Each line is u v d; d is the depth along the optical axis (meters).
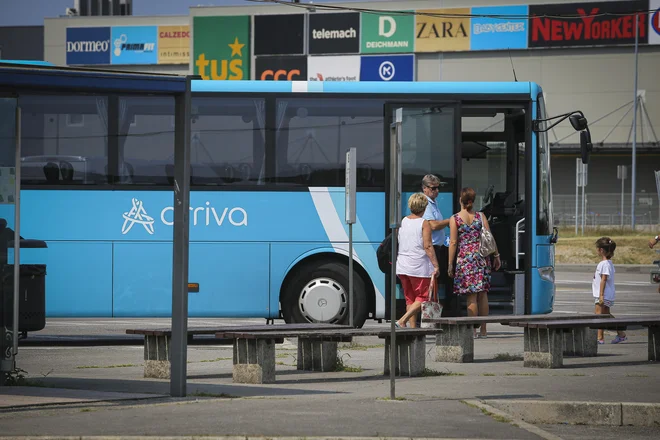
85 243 31.02
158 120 31.23
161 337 21.50
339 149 31.89
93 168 31.06
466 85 32.59
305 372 22.88
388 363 22.25
